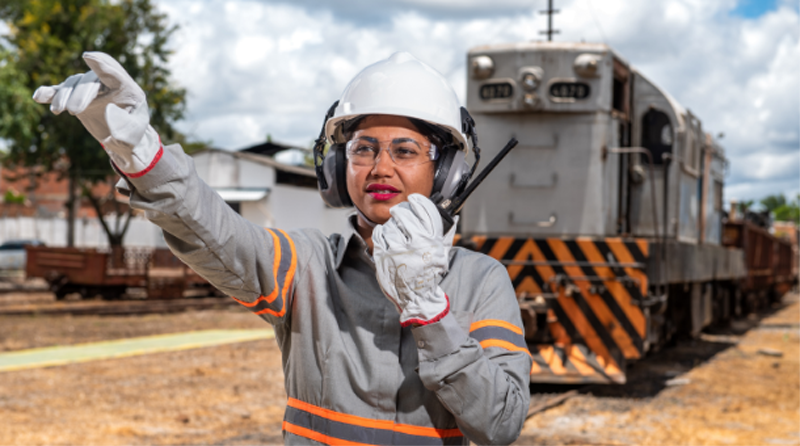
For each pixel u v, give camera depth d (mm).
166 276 19688
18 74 24125
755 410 7234
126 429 5930
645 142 9016
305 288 1590
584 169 7898
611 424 6430
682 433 6164
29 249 18875
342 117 1676
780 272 25969
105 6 26953
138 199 1268
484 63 7965
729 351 11914
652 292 8023
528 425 6277
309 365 1559
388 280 1382
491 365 1421
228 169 30969
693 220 10188
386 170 1610
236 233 1395
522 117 8023
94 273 18609
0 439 5535
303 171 32844
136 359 9609
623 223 8594
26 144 25672
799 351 12352
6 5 27328
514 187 8047
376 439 1485
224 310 17453
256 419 6402
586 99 7848
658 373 9305
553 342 7754
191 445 5508
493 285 1593
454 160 1681
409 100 1626
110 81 1142
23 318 14047
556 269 7750
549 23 8406
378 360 1506
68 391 7398
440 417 1504
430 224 1381
